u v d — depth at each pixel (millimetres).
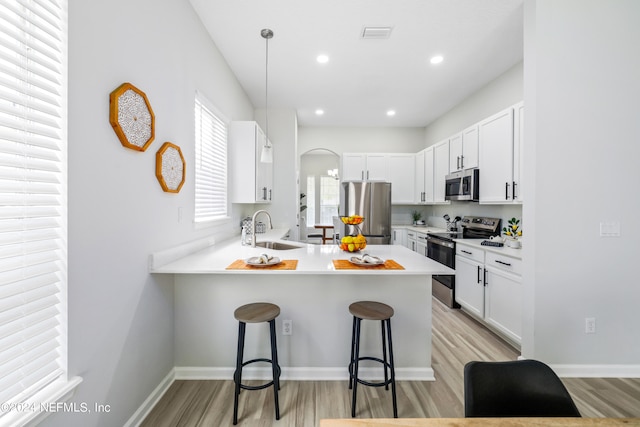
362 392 1935
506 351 2506
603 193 2086
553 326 2109
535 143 2078
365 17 2367
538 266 2100
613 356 2119
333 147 5594
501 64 3141
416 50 2854
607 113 2078
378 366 2098
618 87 2076
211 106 2650
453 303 3549
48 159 1053
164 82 1852
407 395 1904
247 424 1638
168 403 1808
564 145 2080
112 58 1366
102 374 1335
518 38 2658
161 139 1823
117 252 1429
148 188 1690
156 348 1819
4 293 913
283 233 3781
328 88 3785
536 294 2104
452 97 4090
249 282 2086
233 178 3252
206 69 2537
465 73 3350
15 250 962
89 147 1231
